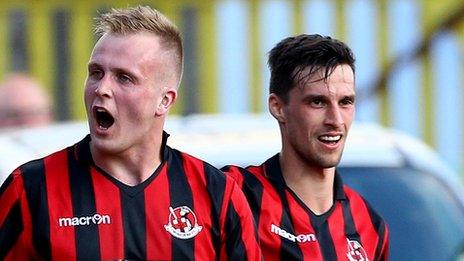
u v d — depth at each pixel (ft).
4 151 50.80
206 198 34.99
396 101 86.48
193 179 35.17
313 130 37.91
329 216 39.19
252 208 38.65
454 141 87.20
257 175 39.32
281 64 38.37
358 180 49.57
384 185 49.57
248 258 35.19
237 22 84.53
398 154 51.24
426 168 51.11
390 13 86.07
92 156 34.81
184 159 35.47
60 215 34.14
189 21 84.38
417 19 86.22
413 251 48.01
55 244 33.88
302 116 37.99
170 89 34.76
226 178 35.63
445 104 86.74
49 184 34.42
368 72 86.12
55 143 51.70
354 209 39.81
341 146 38.29
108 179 34.58
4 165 49.67
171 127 53.67
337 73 37.63
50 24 83.51
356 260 39.06
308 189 38.99
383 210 48.80
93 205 34.30
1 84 79.66
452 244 48.49
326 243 38.78
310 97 37.78
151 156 34.81
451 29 86.02
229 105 84.33
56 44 83.41
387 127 86.48
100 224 34.14
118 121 33.94
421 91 86.74
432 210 49.19
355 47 85.76
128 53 33.88
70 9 83.56
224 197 35.17
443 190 50.24
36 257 34.04
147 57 34.04
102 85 33.73
